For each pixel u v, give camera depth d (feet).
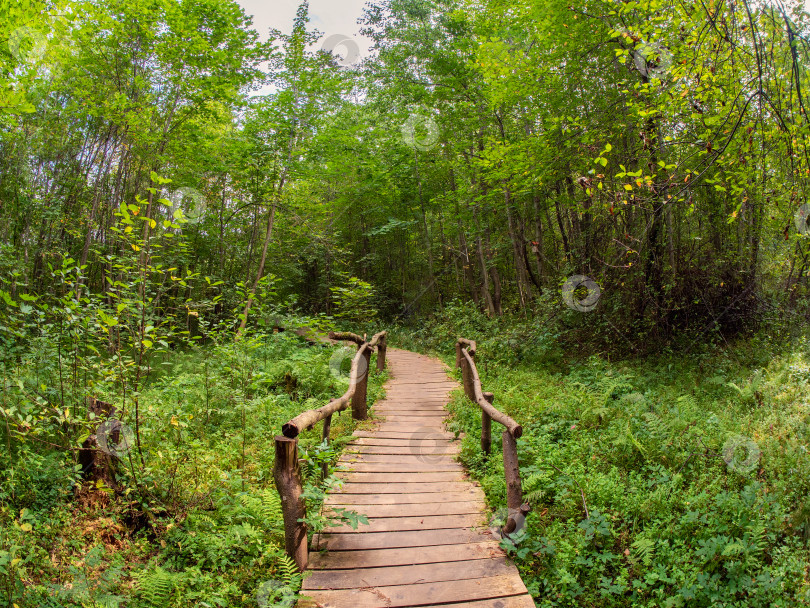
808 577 10.07
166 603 9.30
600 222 30.35
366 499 13.46
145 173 36.94
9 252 26.43
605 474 14.79
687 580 10.25
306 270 66.13
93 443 12.51
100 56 30.35
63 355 15.46
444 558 10.69
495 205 42.47
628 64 28.14
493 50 32.60
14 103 18.47
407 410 22.85
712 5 13.23
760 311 28.48
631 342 29.32
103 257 14.56
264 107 40.04
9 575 8.91
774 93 13.69
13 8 17.69
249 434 17.43
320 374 25.40
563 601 10.18
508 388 24.63
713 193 29.14
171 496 12.53
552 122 30.07
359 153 48.14
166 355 30.40
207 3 31.68
